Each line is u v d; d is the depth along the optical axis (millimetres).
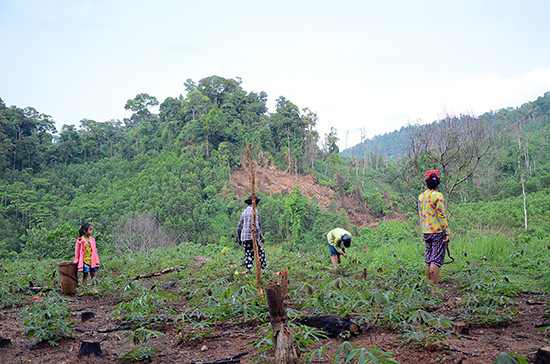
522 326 3471
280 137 100625
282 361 2475
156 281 7855
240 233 7031
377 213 84250
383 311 3531
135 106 139500
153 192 77250
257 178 88625
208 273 8328
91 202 78438
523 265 6992
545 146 102062
